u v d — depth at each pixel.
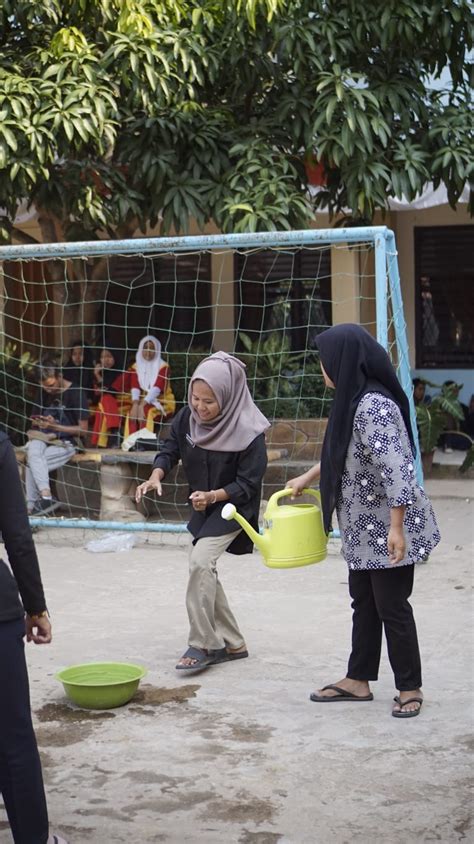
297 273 13.55
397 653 4.73
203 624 5.37
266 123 9.45
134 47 8.74
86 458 9.31
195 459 5.45
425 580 7.23
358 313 11.95
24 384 10.46
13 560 3.31
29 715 3.25
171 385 10.73
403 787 4.01
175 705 4.96
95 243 7.93
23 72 9.23
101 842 3.63
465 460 11.42
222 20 9.34
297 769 4.20
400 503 4.39
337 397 4.55
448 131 9.26
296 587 7.17
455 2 9.18
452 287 13.60
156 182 9.20
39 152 8.50
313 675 5.34
